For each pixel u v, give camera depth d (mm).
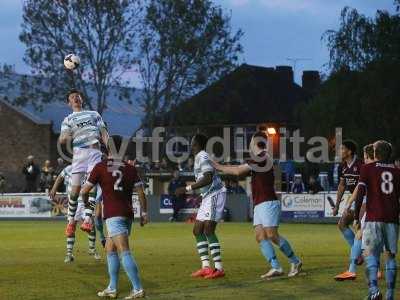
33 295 15000
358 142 48062
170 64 60156
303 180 48156
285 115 66812
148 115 60688
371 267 14023
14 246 24203
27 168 48031
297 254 21641
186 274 17375
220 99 63375
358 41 49875
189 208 42875
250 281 16344
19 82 62344
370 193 14211
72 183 19234
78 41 58938
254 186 17000
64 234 29859
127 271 14359
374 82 48188
